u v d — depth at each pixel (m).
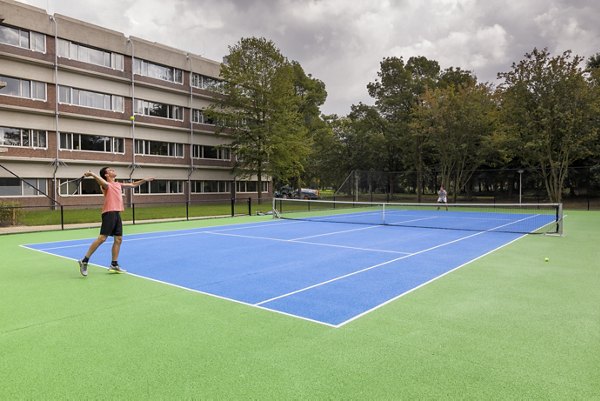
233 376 3.63
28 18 30.03
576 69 27.16
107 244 12.24
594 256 9.76
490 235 14.14
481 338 4.50
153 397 3.27
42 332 4.76
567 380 3.53
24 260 9.62
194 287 6.89
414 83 40.94
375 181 40.38
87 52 33.81
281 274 7.89
